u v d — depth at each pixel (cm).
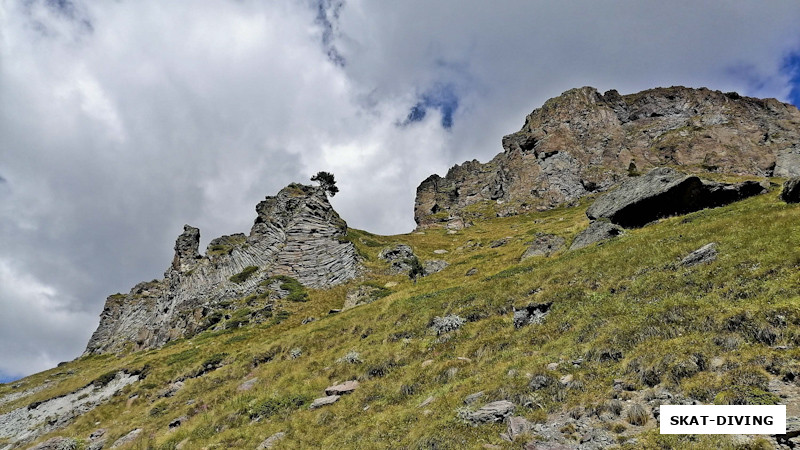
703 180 4350
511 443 1202
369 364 2584
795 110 16912
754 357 1191
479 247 9281
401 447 1434
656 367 1311
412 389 2006
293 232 8612
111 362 8844
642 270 2347
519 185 15750
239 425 2345
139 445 2484
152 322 11338
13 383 9150
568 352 1727
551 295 2473
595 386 1388
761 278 1641
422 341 2703
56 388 6072
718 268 1892
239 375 3475
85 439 3072
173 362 4847
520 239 8325
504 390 1522
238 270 9519
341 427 1853
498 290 3078
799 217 2100
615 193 5338
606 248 3219
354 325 3631
